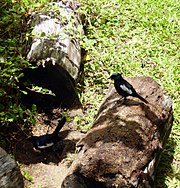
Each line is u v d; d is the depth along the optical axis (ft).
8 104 6.11
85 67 7.89
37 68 6.66
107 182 4.69
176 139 6.79
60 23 7.04
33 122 5.91
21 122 6.63
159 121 5.58
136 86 6.03
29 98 7.01
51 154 6.33
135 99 5.71
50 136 6.20
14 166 4.77
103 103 6.01
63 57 6.67
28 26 6.89
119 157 4.81
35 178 5.92
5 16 6.50
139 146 5.03
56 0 7.64
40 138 6.15
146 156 5.06
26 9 6.88
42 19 6.98
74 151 6.36
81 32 7.90
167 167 6.31
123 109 5.54
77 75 7.04
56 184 5.86
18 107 6.03
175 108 7.25
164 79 7.87
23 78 6.79
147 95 5.86
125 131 5.11
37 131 6.66
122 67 8.04
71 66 6.84
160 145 5.55
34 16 7.01
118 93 5.79
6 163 4.69
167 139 6.27
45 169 6.05
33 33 6.47
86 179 4.74
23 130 6.52
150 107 5.65
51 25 6.95
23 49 6.55
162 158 6.42
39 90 6.20
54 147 6.41
